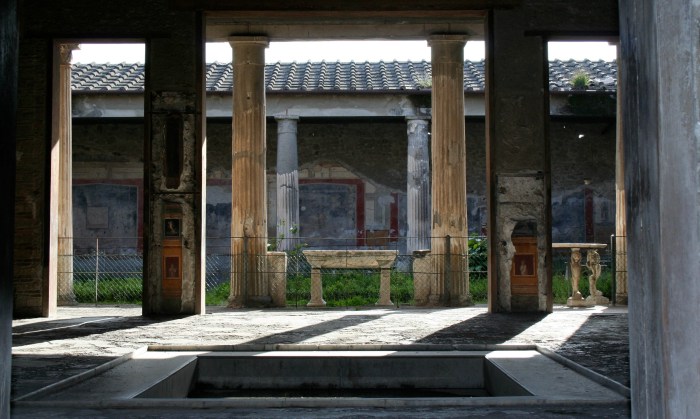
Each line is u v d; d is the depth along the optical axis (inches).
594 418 195.8
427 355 304.5
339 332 374.9
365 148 931.3
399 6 508.1
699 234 100.0
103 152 919.7
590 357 288.5
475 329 389.4
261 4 505.4
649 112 107.0
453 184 573.9
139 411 208.2
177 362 289.3
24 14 499.8
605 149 926.4
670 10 101.7
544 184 500.4
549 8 506.6
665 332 102.6
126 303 610.2
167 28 502.6
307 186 929.5
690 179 100.9
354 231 927.0
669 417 102.3
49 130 496.1
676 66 101.6
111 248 915.4
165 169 498.3
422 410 208.8
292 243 808.3
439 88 581.9
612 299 560.1
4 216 112.7
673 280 101.9
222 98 820.0
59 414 202.7
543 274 497.4
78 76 869.8
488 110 505.4
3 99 112.4
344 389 300.7
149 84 502.0
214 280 911.0
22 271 489.1
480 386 302.4
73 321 447.8
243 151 577.6
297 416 201.5
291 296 626.2
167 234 495.8
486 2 506.6
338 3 507.8
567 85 824.3
